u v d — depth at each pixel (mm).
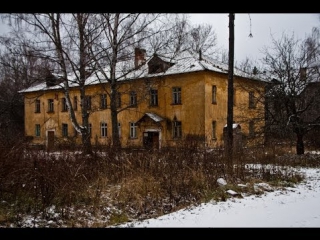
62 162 9461
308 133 19984
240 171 11422
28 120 42062
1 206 6977
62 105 38281
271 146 16266
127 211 7477
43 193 7418
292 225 6109
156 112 30594
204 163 11086
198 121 27641
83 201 7812
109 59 18031
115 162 10656
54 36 16734
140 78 20688
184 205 7953
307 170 14047
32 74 17641
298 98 17906
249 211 7281
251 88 19969
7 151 8016
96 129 35156
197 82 27844
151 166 10141
